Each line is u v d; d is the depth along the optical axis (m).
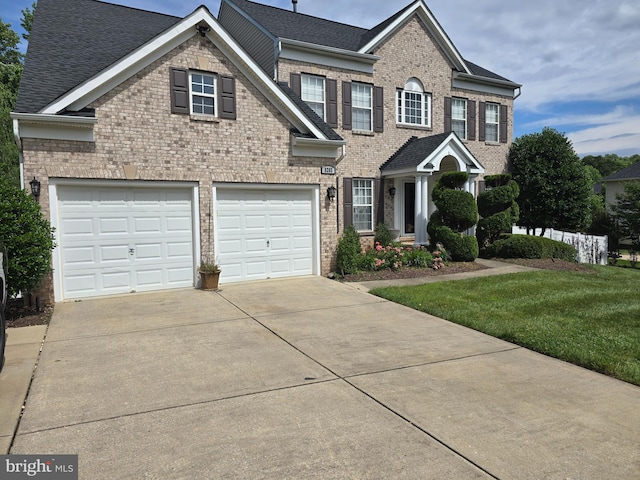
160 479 3.17
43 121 8.38
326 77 15.33
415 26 17.23
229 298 9.26
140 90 9.36
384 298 9.45
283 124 11.09
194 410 4.28
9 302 8.53
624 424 4.02
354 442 3.68
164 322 7.47
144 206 9.69
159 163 9.62
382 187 16.61
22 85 8.78
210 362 5.61
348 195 15.77
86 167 8.89
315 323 7.49
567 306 8.61
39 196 8.52
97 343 6.36
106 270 9.38
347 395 4.62
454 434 3.82
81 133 8.80
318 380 5.04
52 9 12.03
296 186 11.38
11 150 18.23
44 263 7.76
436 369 5.41
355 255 12.16
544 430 3.90
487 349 6.20
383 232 15.61
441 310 8.23
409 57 17.11
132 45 11.50
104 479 3.17
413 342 6.50
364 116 16.30
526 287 10.45
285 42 14.31
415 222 15.69
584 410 4.30
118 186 9.37
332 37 16.62
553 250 15.48
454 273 12.53
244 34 16.48
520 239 15.14
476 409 4.31
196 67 9.95
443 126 18.08
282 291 9.98
